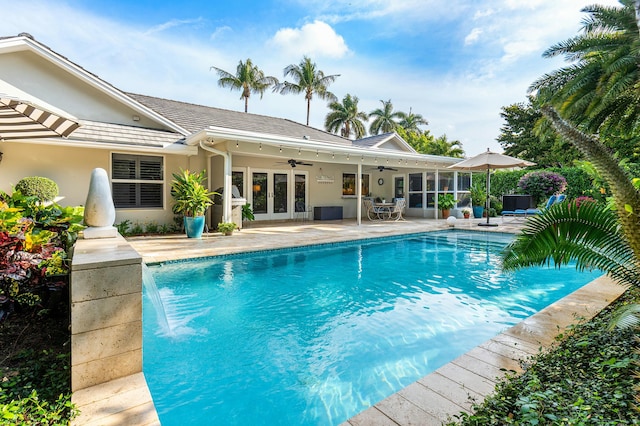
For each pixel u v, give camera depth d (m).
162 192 9.85
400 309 4.44
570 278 5.91
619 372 2.24
